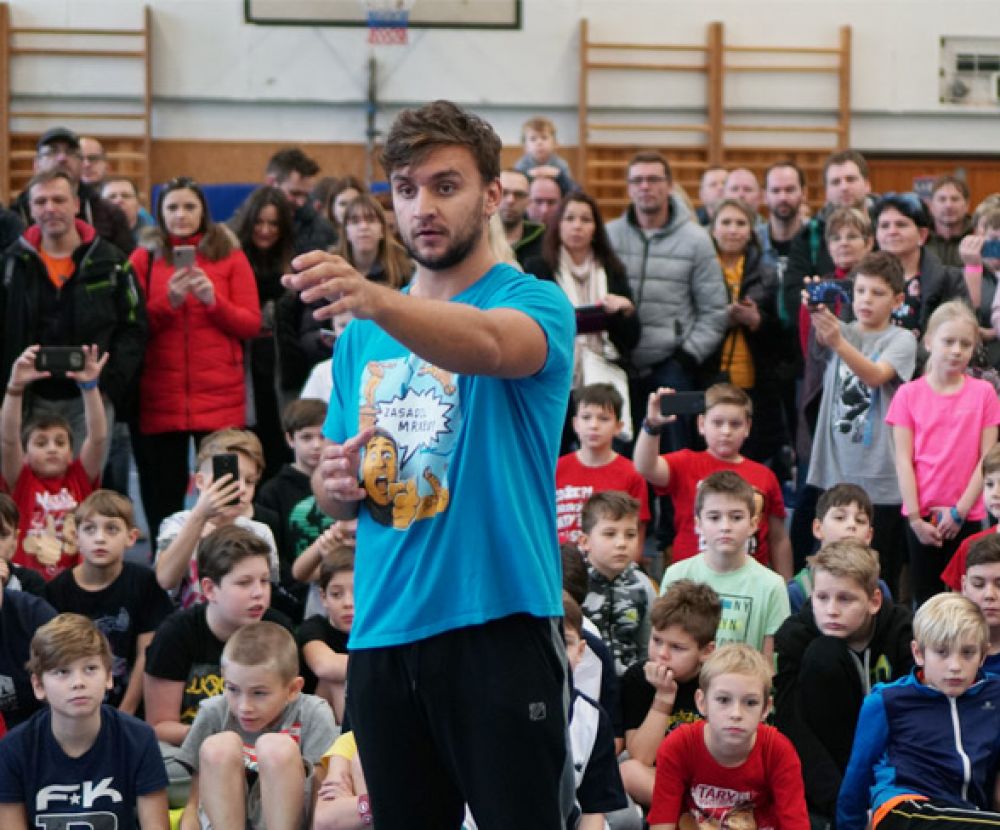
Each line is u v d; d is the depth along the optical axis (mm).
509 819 1666
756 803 3016
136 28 9953
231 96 10086
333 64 10156
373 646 1698
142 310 4688
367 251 4895
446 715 1672
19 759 2943
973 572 3350
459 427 1690
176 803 3250
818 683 3293
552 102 10297
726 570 3672
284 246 5363
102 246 4672
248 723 3057
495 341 1580
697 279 5148
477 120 1712
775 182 6309
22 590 3611
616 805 2789
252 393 5125
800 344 5129
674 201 5227
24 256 4602
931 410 4102
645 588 3713
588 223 4930
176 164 10062
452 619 1662
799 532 4449
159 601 3689
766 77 10344
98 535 3635
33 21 9828
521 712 1657
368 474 1725
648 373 5105
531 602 1665
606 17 10242
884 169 10430
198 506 3633
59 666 2896
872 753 3104
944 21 10344
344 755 2879
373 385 1764
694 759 3014
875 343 4320
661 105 10320
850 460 4281
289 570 4055
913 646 3168
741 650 3006
